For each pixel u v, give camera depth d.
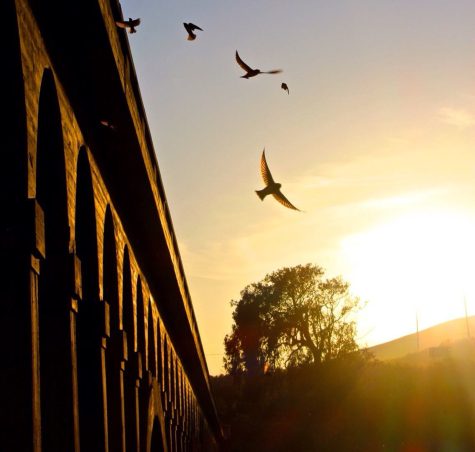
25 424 11.01
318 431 79.44
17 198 11.24
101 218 17.44
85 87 15.23
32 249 11.16
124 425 20.38
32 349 11.16
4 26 11.09
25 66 11.40
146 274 26.19
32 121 11.70
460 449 71.56
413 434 73.81
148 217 22.00
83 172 16.19
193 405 50.25
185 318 34.47
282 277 95.19
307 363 91.88
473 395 74.00
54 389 13.60
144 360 24.47
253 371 103.19
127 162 18.28
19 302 11.12
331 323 91.69
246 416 89.25
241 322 96.75
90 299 16.42
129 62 16.39
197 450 52.62
